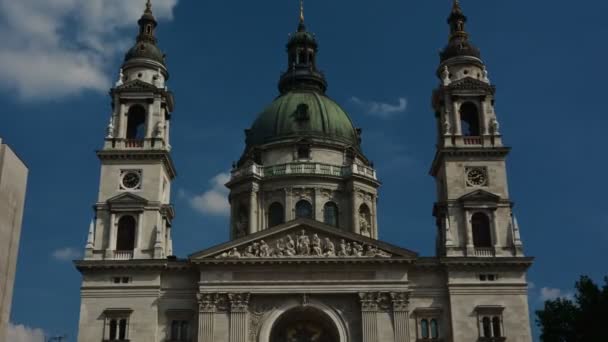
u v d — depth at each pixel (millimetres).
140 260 90312
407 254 90188
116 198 94188
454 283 89875
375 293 88625
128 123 101812
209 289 88500
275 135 119750
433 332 88812
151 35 108812
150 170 96750
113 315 88438
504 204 95188
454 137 99000
